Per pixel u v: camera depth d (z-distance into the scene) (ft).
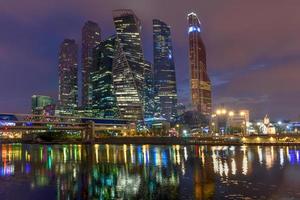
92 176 261.65
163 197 175.94
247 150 536.42
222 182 214.90
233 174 250.37
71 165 351.25
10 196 188.65
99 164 355.15
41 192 199.00
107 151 606.55
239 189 189.67
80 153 559.79
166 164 338.75
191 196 174.91
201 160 372.17
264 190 185.37
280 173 251.39
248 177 233.96
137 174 267.80
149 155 476.54
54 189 207.72
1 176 269.85
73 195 188.85
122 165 339.57
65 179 248.73
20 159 446.19
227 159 375.45
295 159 360.07
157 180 233.14
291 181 213.66
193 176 246.88
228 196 171.94
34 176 268.41
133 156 462.19
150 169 298.56
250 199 164.76
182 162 355.15
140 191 193.98
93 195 186.91
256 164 315.17
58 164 366.22
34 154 553.64
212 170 277.44
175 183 217.36
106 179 244.01
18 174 281.74
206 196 173.58
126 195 183.93
